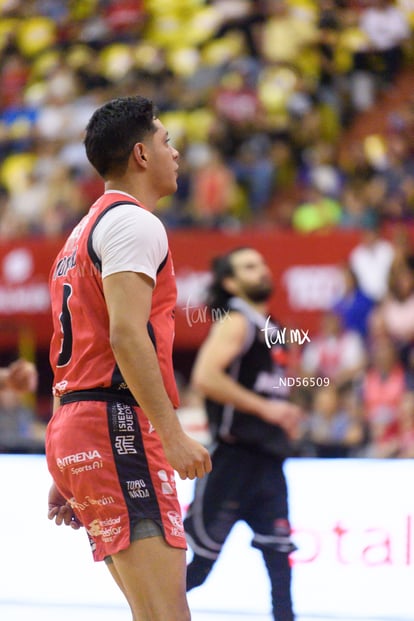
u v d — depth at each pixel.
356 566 11.50
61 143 28.31
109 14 31.31
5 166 28.23
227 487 10.41
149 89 28.59
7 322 23.31
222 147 26.22
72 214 26.16
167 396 6.35
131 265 6.39
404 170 25.53
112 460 6.57
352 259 21.41
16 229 26.30
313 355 20.47
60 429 6.78
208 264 22.28
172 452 6.30
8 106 29.97
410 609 11.27
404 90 27.59
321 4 29.09
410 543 11.32
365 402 18.62
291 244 21.83
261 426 10.40
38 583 12.66
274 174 25.28
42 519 12.75
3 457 13.02
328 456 13.45
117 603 12.34
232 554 11.91
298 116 26.48
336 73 27.86
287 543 10.46
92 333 6.70
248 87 27.20
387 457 12.91
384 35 28.28
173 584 6.54
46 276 23.08
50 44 31.23
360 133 26.75
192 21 30.11
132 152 6.96
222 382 10.31
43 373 23.06
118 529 6.53
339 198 24.70
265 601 11.70
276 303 21.81
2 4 32.78
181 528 6.72
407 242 21.41
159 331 6.69
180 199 25.19
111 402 6.64
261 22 29.14
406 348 20.38
